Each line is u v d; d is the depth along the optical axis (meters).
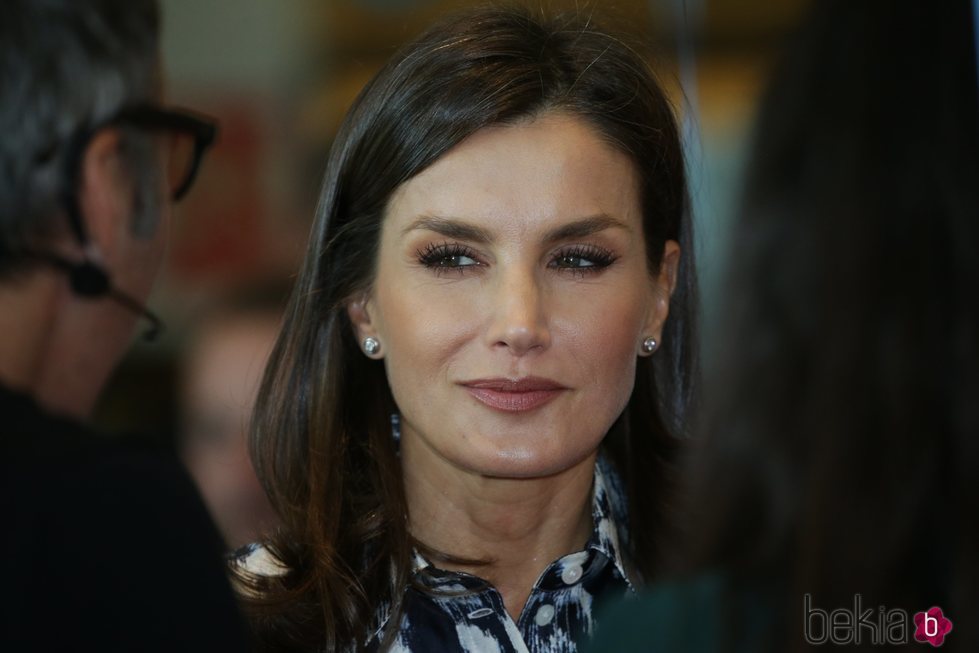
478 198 6.54
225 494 10.43
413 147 6.60
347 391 7.38
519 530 7.06
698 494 4.50
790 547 4.19
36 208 4.93
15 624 4.66
